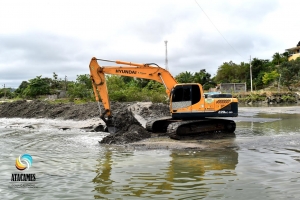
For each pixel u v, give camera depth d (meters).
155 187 6.03
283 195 5.42
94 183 6.35
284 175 6.70
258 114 24.20
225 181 6.35
